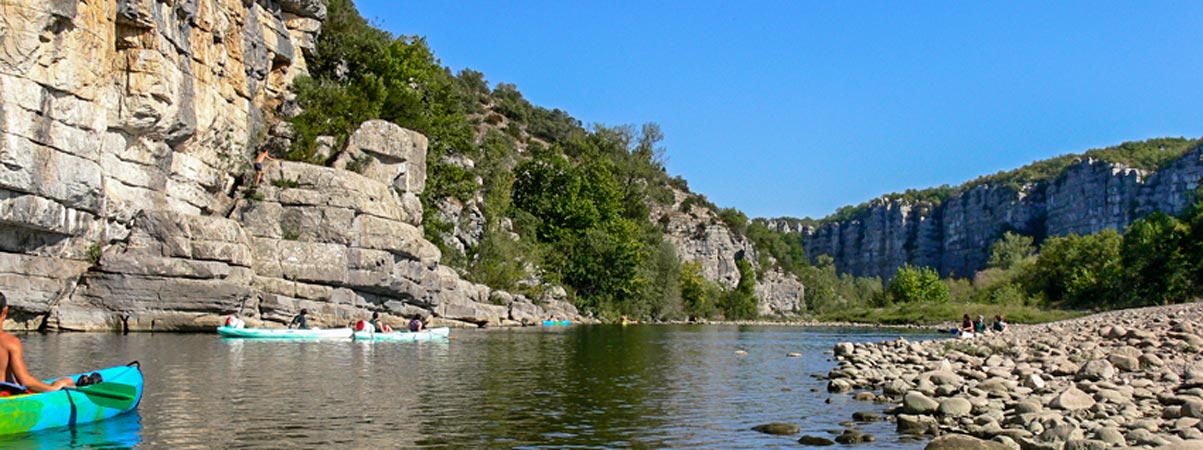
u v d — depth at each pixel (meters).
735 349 35.78
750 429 13.73
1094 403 13.95
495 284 60.16
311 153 43.56
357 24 62.50
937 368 22.22
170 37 35.34
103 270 32.66
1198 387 15.59
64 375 18.61
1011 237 163.38
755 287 130.88
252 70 44.12
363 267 40.44
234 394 16.45
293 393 16.78
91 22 31.06
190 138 37.72
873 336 55.22
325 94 47.16
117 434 12.20
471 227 65.44
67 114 29.94
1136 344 23.91
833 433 13.29
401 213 43.91
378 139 45.16
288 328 34.97
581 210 81.50
